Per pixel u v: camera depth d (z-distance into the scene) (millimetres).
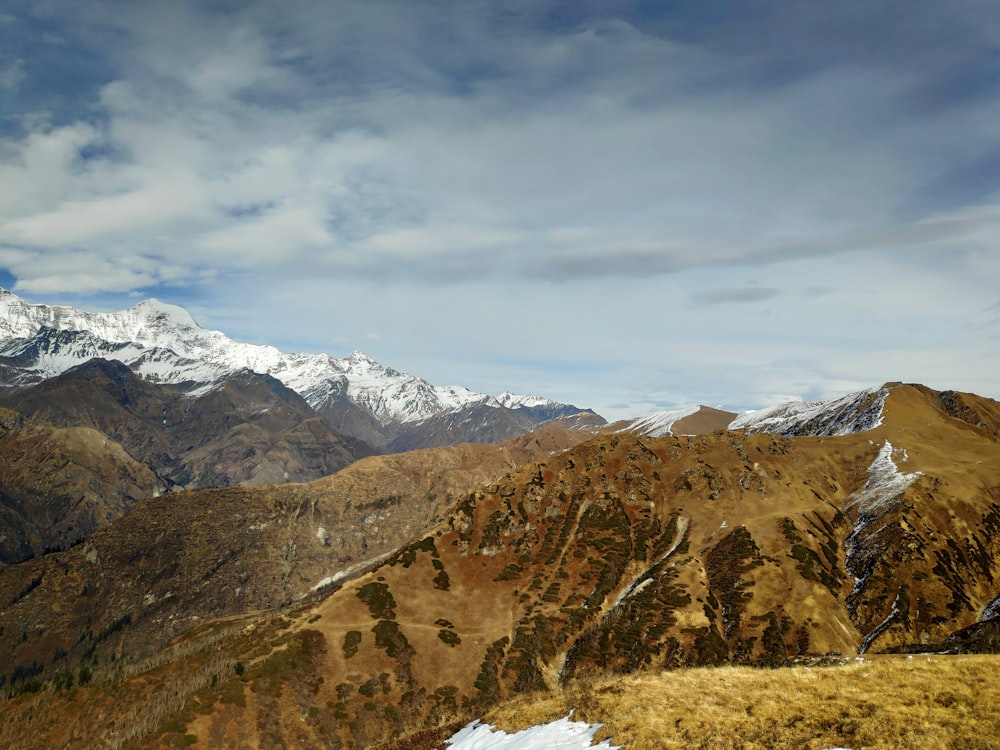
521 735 40156
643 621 151875
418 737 50031
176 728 115938
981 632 65688
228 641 157625
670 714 35062
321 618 158500
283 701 128750
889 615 143750
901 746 27109
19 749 119688
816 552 168250
